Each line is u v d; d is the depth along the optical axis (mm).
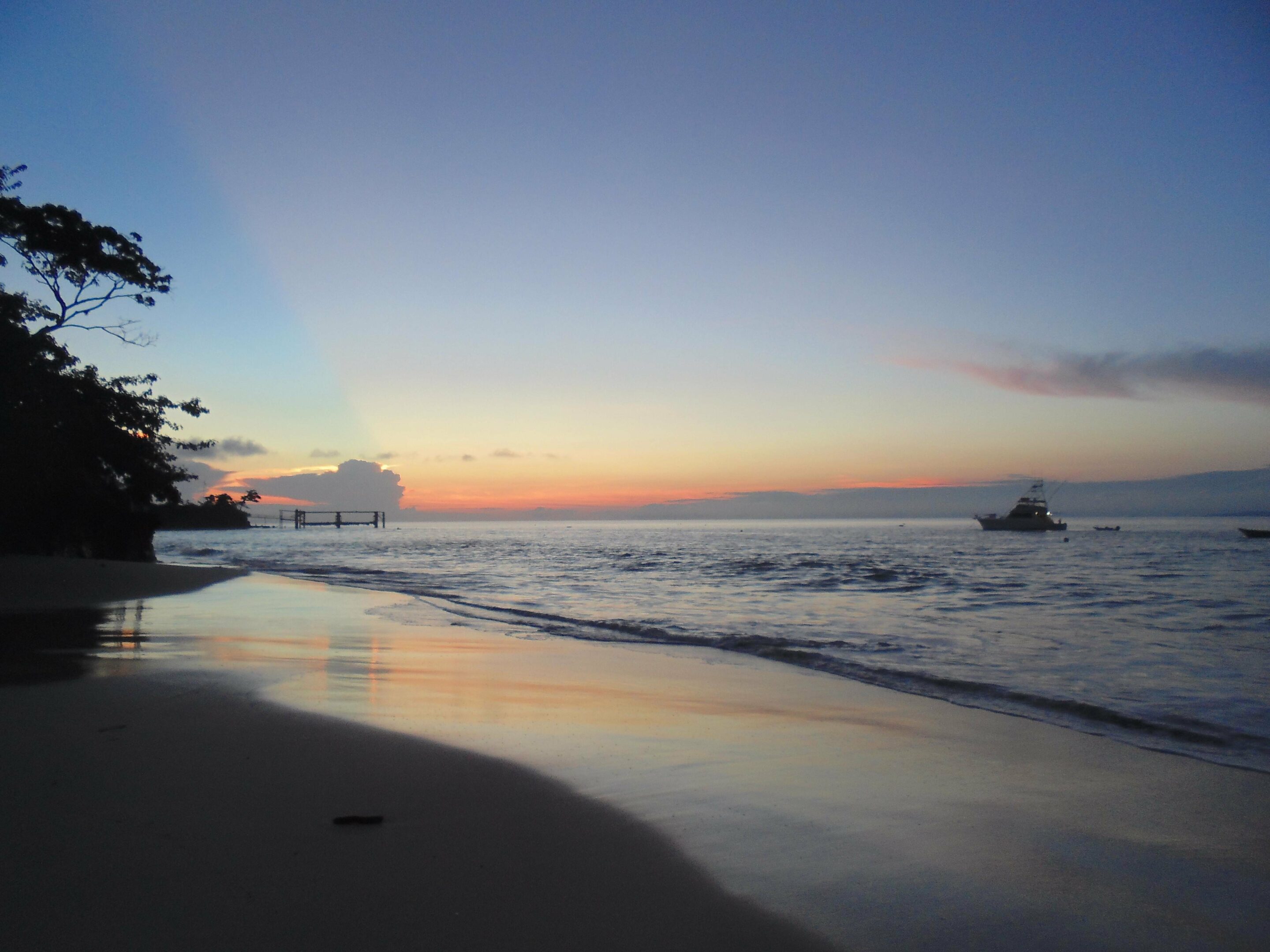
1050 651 12023
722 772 5828
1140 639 13258
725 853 4305
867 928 3539
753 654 11961
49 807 4602
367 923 3385
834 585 25703
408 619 15703
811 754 6410
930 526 199000
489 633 13766
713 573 32062
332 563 41969
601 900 3699
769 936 3428
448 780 5348
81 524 29188
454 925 3404
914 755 6418
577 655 11422
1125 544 66062
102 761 5555
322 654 10992
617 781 5504
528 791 5188
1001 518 106812
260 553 57906
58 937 3156
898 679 9766
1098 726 7484
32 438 22375
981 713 8039
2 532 26141
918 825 4852
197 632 13305
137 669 9438
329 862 3982
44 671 9258
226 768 5461
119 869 3812
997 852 4449
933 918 3654
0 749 5820
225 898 3561
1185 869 4281
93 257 23562
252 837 4262
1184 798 5430
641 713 7766
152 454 29344
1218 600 20031
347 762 5680
